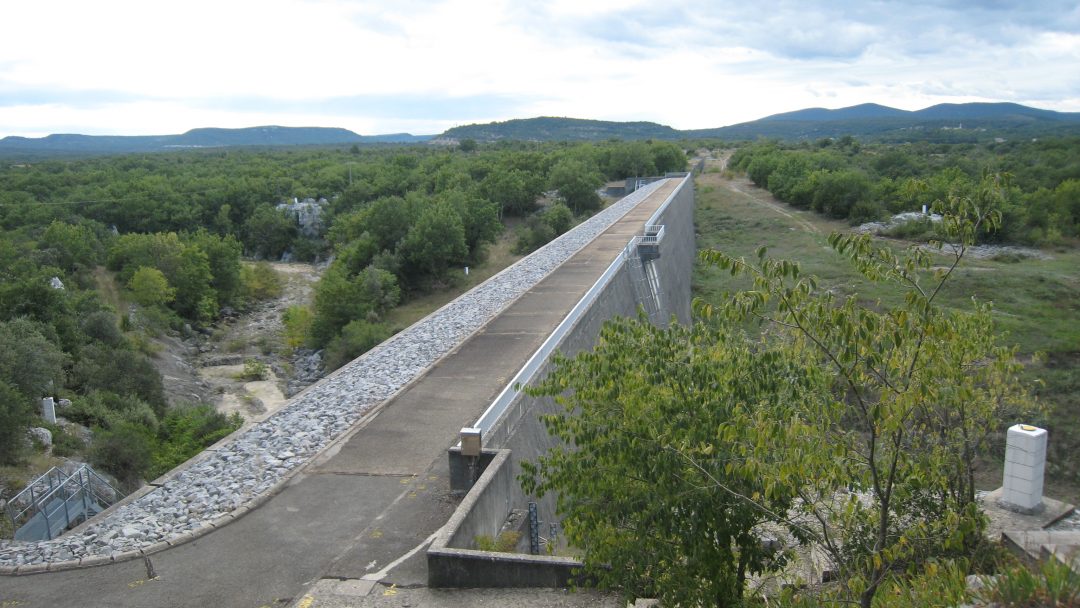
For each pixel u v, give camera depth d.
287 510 11.27
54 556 9.98
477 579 9.22
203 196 85.81
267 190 87.25
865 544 7.68
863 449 7.71
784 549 8.47
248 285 60.38
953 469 8.91
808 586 8.66
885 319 6.47
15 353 25.23
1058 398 27.09
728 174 100.62
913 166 82.50
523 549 11.77
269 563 9.82
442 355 19.20
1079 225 55.19
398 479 12.27
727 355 8.14
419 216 55.94
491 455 11.95
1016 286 41.69
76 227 61.50
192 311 52.72
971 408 8.84
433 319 23.41
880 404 6.36
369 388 16.70
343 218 71.94
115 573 9.60
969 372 8.62
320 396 16.28
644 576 8.39
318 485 12.08
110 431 23.70
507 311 24.00
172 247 54.97
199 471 12.62
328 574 9.57
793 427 6.43
